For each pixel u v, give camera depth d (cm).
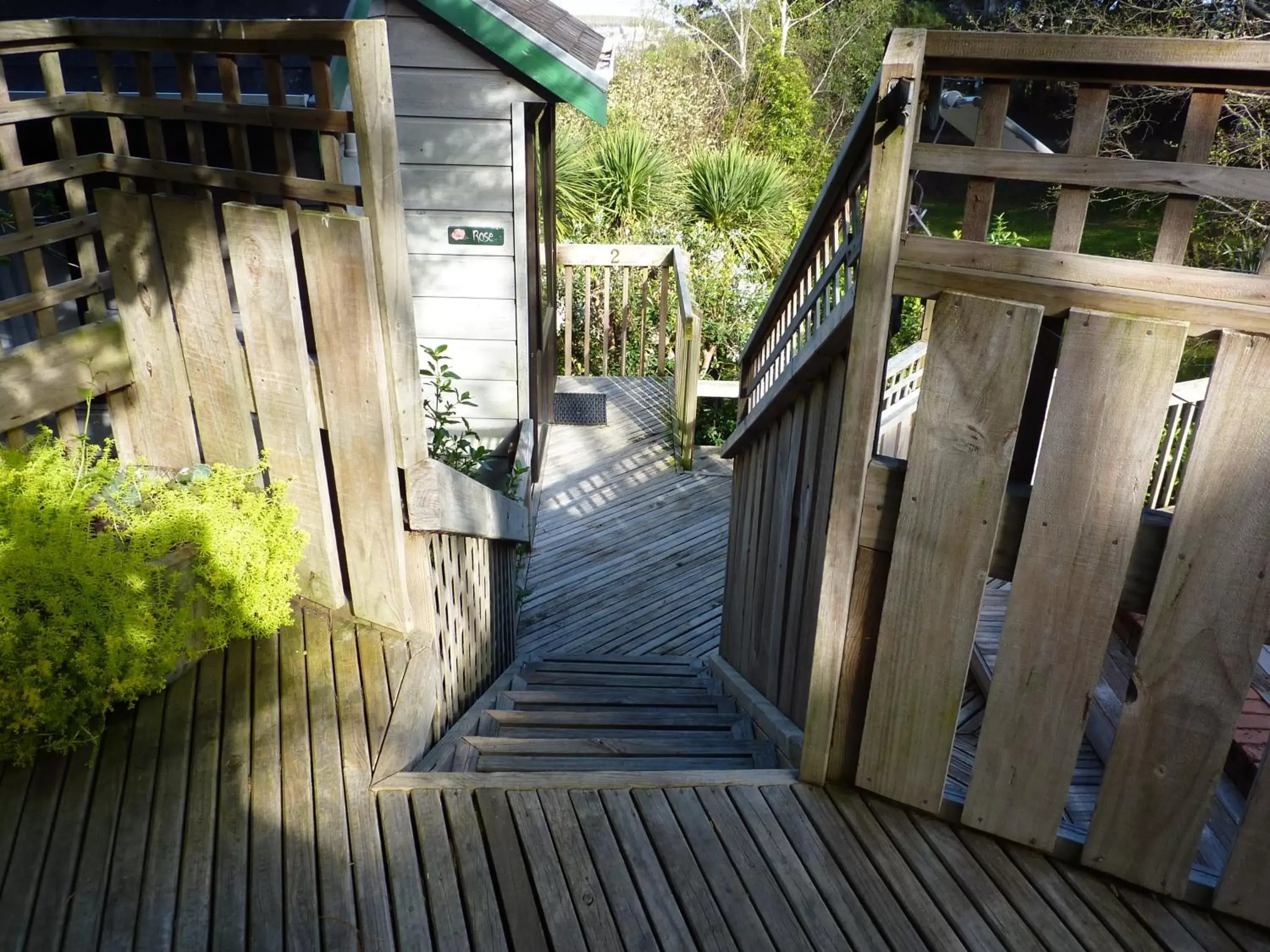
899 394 585
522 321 576
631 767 267
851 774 240
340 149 234
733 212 1114
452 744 274
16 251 256
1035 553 194
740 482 401
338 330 249
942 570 205
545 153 675
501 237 554
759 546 360
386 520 270
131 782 228
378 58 219
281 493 277
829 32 2053
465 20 491
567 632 500
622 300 914
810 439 281
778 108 1669
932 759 223
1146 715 195
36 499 247
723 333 879
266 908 198
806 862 217
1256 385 165
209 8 396
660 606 526
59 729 232
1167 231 171
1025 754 211
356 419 259
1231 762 256
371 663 274
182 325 274
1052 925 202
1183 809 198
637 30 2144
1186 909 206
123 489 269
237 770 233
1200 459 173
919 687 218
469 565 364
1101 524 186
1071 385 180
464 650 360
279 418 268
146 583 243
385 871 209
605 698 380
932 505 201
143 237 267
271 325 256
